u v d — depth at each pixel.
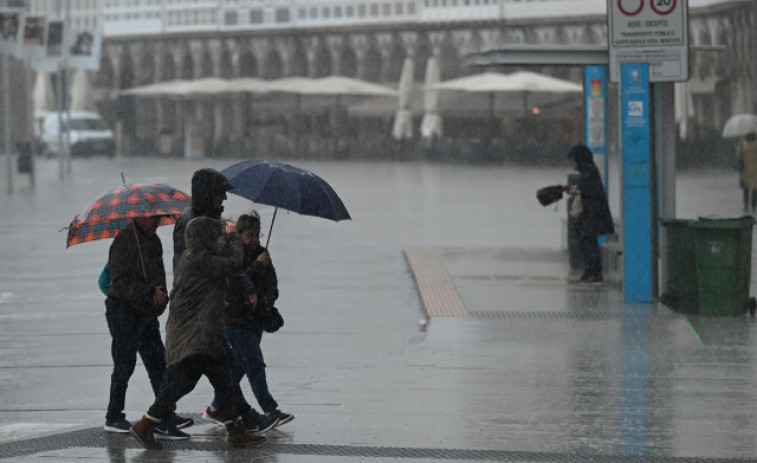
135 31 199.75
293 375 26.31
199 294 19.66
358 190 90.88
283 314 34.94
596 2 161.12
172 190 21.20
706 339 30.28
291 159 156.25
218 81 153.12
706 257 33.88
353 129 167.00
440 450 20.08
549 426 21.69
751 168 68.06
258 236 21.56
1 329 32.62
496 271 43.94
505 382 25.41
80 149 161.38
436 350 29.03
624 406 23.20
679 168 116.62
